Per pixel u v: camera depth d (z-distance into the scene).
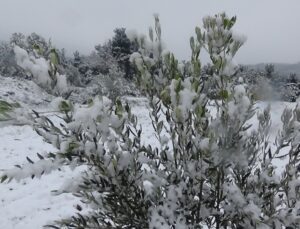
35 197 6.54
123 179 1.73
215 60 1.92
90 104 1.54
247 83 2.07
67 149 1.53
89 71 25.53
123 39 29.22
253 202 1.92
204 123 1.84
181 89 1.79
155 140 10.84
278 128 2.22
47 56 1.65
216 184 2.05
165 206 1.87
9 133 12.02
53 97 1.58
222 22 1.96
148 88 1.97
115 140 1.74
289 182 2.10
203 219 1.98
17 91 18.36
